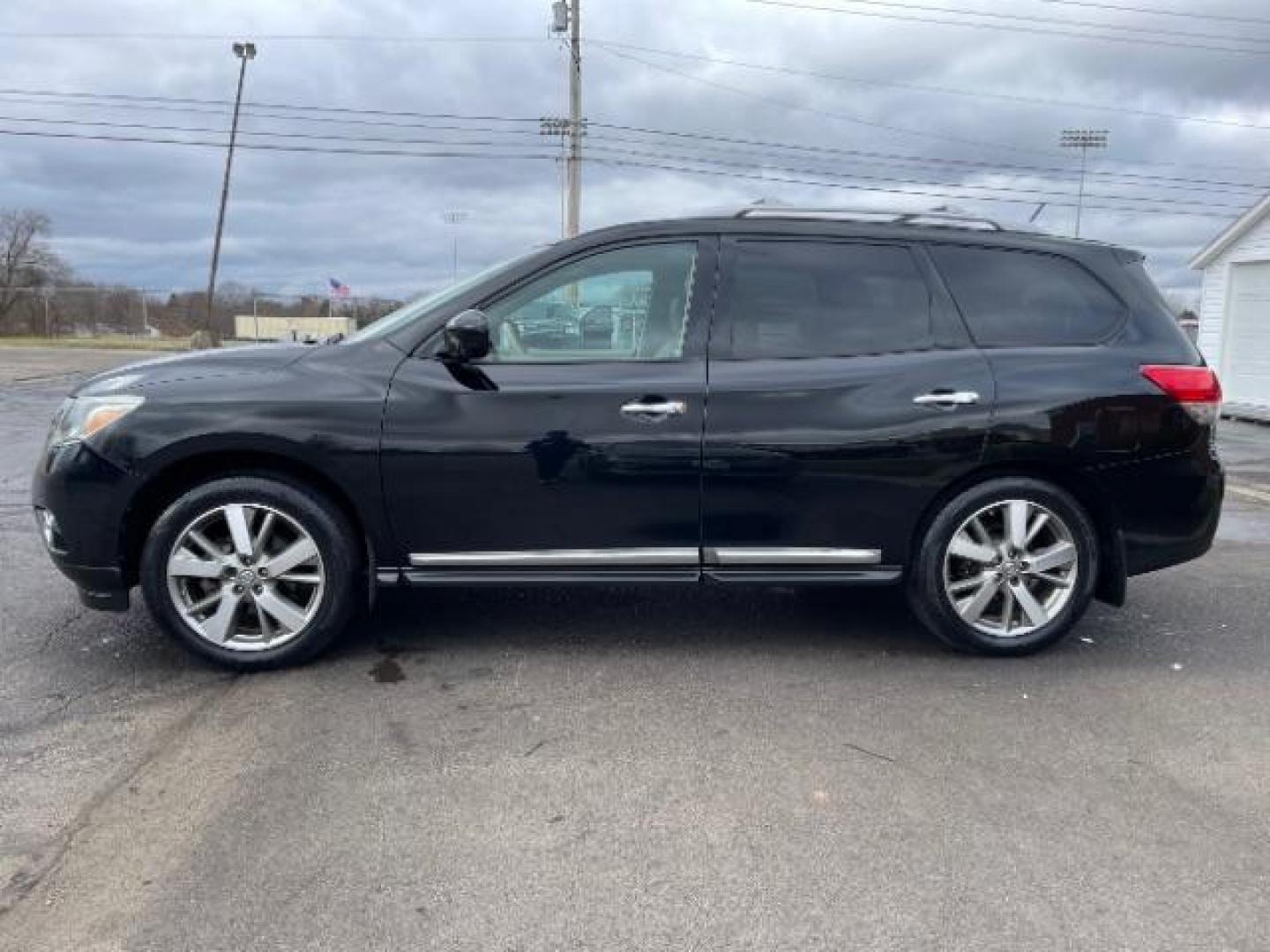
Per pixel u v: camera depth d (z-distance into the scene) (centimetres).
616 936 268
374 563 442
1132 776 358
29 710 403
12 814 323
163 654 464
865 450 443
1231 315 1880
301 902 280
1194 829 323
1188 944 266
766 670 453
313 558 438
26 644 476
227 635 438
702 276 451
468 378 433
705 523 444
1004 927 272
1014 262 474
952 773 358
